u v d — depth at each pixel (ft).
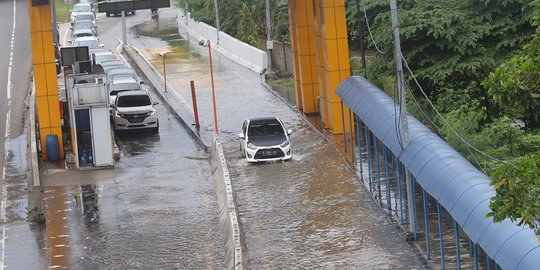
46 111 147.23
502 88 57.72
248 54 233.35
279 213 111.45
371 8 165.37
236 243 95.09
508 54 140.67
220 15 287.28
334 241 99.66
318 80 168.45
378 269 89.81
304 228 104.99
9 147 160.56
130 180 134.92
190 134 166.40
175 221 113.29
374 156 134.41
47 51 145.69
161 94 202.49
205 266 96.27
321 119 161.79
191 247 102.94
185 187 129.80
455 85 142.72
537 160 55.98
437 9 143.84
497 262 65.46
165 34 309.83
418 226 100.99
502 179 55.98
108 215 117.39
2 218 119.55
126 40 292.61
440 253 92.27
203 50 268.62
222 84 211.61
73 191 129.90
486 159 106.22
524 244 63.67
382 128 104.22
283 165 135.54
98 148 142.41
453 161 84.23
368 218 106.63
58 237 109.81
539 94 57.16
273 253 97.25
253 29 267.39
